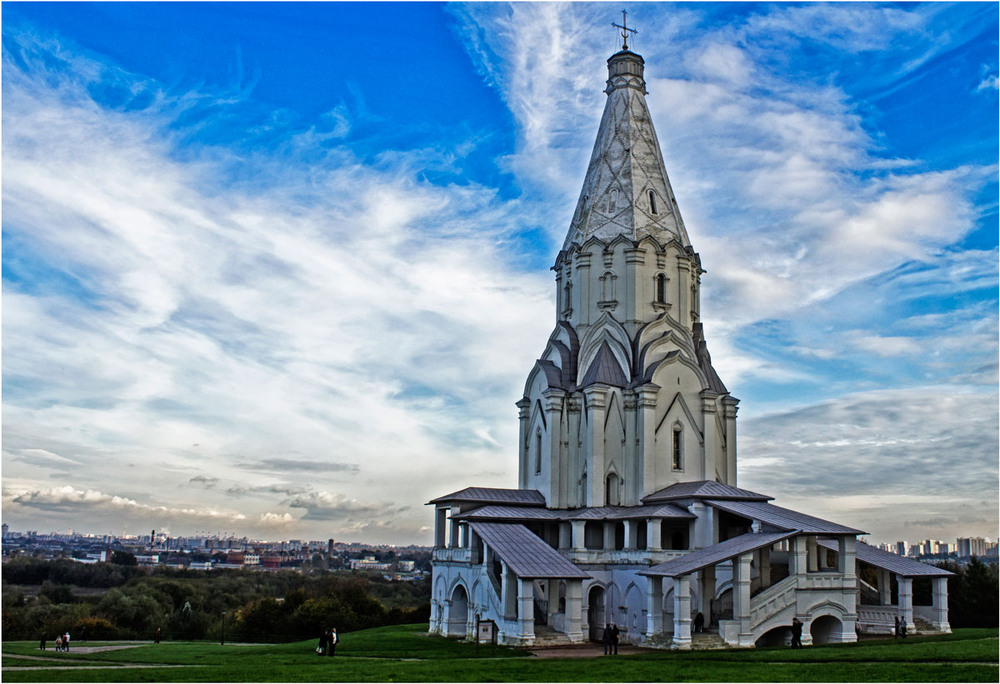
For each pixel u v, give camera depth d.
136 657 50.31
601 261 73.50
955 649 42.78
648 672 37.47
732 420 73.50
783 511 59.41
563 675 36.81
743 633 51.28
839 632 54.09
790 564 54.09
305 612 107.25
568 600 54.19
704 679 35.16
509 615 55.31
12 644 68.31
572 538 64.31
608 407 69.06
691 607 57.94
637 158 75.69
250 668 40.66
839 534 54.88
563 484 69.31
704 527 60.69
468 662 42.03
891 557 61.50
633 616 60.00
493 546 57.25
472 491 68.25
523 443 75.25
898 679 33.84
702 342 75.31
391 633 68.25
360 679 36.19
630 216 73.56
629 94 78.19
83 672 40.50
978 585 76.75
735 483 72.44
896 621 55.75
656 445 68.12
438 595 67.94
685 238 76.62
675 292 73.31
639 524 66.44
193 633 113.56
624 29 80.50
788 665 39.31
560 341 74.06
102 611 116.88
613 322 71.69
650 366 69.00
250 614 115.19
